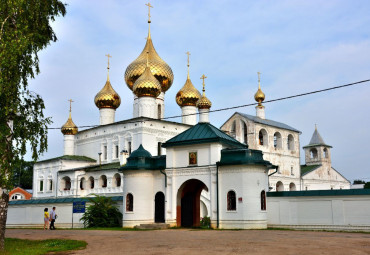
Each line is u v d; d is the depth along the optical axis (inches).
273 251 605.9
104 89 2588.6
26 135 840.3
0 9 802.2
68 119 2620.6
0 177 765.3
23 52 834.8
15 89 815.1
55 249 715.4
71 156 2504.9
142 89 2268.7
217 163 1225.4
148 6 2568.9
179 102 2541.8
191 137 1302.9
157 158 1379.2
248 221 1166.3
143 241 812.0
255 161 1188.5
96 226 1390.3
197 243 744.3
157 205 1368.1
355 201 1082.7
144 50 2492.6
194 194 1362.0
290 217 1175.6
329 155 3112.7
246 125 2650.1
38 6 887.1
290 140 2910.9
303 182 2844.5
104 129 2434.8
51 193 2472.9
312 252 589.0
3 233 767.1
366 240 753.0
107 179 2154.3
